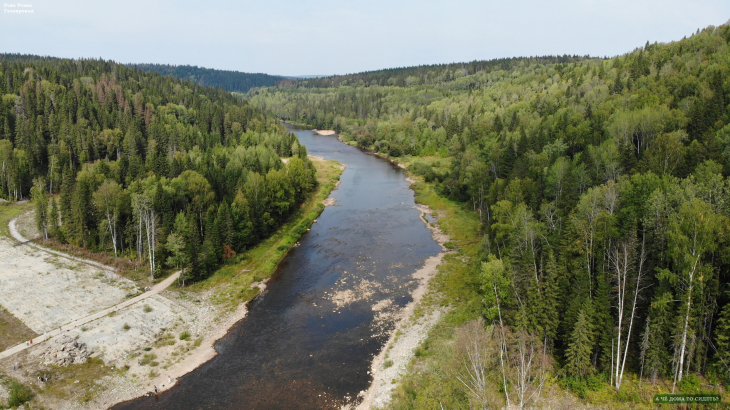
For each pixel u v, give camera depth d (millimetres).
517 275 62375
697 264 46969
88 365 59125
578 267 57531
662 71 153375
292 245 105875
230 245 95438
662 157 78875
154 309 74062
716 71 110875
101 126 160375
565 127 124625
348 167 199875
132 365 59781
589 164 90562
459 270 89500
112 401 53125
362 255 99125
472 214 122875
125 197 94250
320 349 64125
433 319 71125
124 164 125875
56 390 53906
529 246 66812
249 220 101625
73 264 89375
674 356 47750
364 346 64750
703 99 99250
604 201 66062
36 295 76688
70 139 144625
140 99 190000
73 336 64938
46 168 142625
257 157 145750
